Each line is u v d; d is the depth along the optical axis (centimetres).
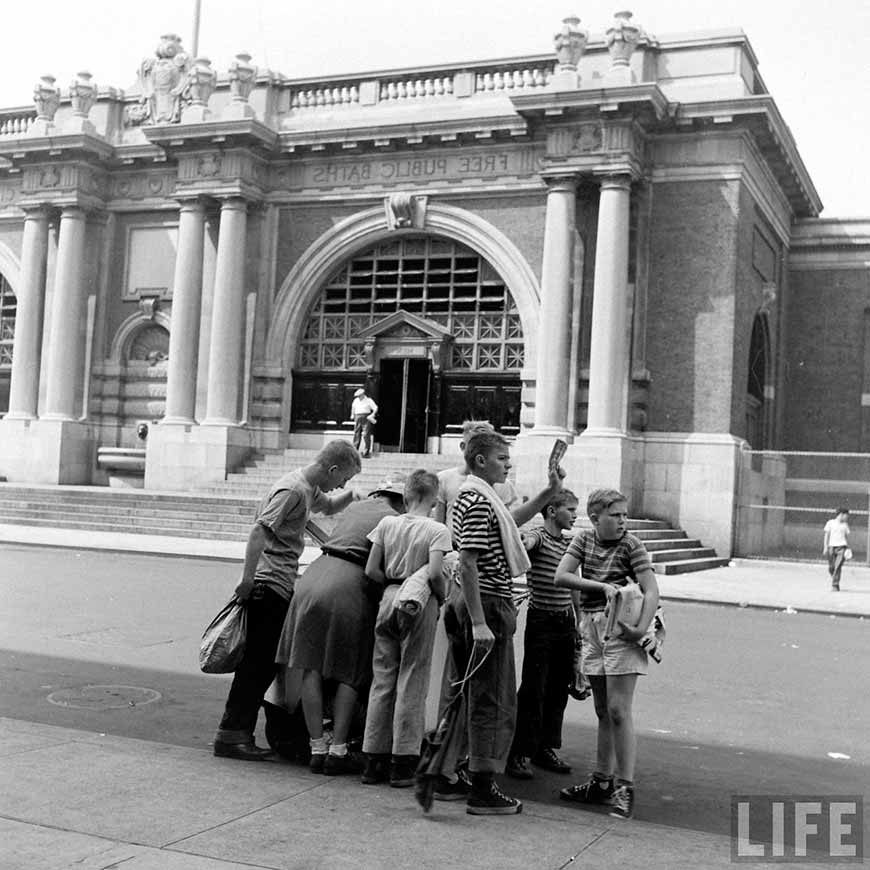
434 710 684
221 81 3209
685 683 1077
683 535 2659
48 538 2352
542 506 711
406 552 660
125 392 3338
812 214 3438
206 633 697
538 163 2859
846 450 3369
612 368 2642
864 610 1759
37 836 506
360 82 3077
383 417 3053
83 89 3303
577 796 650
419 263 3062
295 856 500
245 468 3053
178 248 3130
